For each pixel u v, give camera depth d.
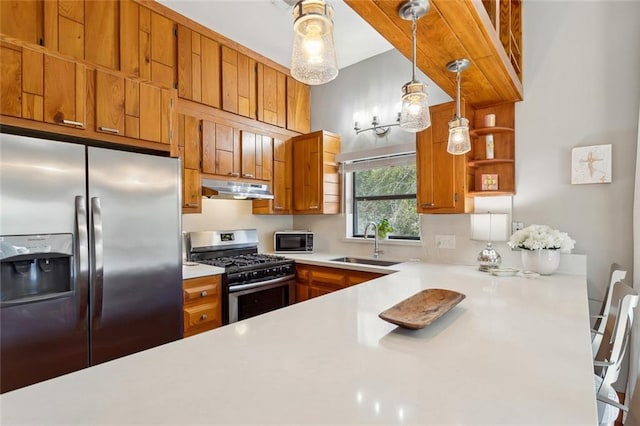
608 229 2.25
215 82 3.10
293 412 0.65
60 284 1.74
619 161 2.22
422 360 0.90
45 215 1.65
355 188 3.72
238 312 2.76
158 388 0.75
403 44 1.73
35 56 1.79
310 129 4.06
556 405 0.68
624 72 2.21
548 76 2.48
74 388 0.75
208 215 3.35
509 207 2.62
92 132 1.99
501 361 0.90
